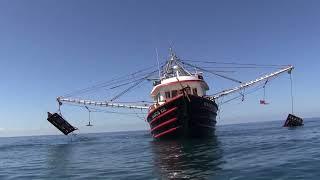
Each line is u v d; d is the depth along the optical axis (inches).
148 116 1734.7
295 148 1072.2
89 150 1576.0
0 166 1157.7
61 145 2119.8
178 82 1660.9
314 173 679.1
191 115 1518.2
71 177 827.4
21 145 2416.3
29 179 847.7
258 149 1104.8
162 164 929.5
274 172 708.7
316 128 2241.6
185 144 1423.5
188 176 736.3
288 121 2758.4
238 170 756.0
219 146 1274.6
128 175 799.1
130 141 2116.1
